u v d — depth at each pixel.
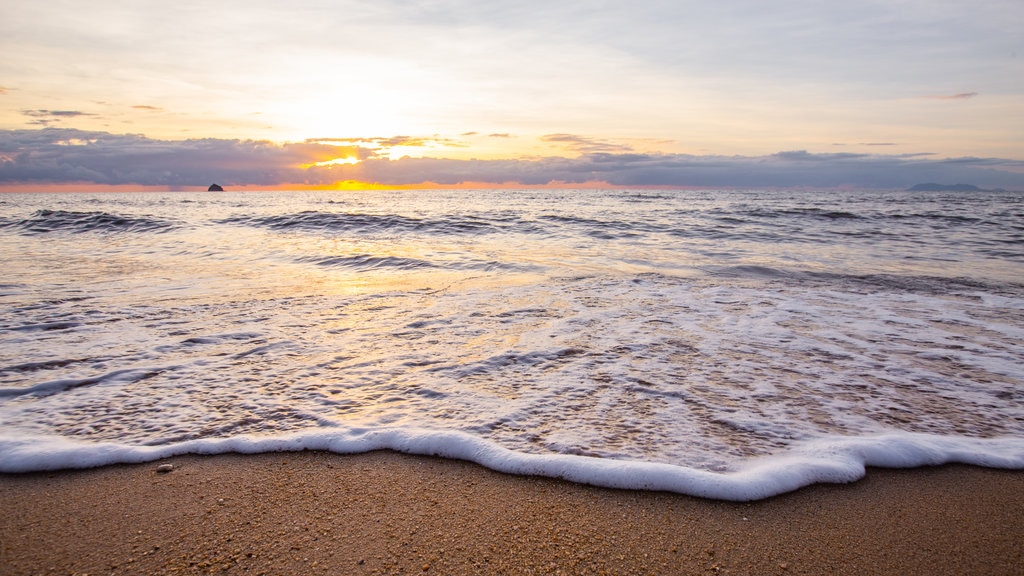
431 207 31.41
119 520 2.10
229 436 2.77
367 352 4.18
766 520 2.12
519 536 2.02
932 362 3.99
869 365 3.92
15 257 9.59
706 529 2.07
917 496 2.29
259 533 2.03
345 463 2.55
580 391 3.40
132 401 3.21
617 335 4.68
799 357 4.10
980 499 2.27
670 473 2.38
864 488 2.34
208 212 24.08
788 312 5.57
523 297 6.27
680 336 4.66
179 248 11.03
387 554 1.91
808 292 6.64
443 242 12.42
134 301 5.91
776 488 2.31
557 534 2.03
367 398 3.28
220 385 3.48
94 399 3.23
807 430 2.86
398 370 3.77
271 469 2.49
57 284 6.91
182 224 16.48
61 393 3.32
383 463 2.55
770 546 1.97
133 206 33.34
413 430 2.82
